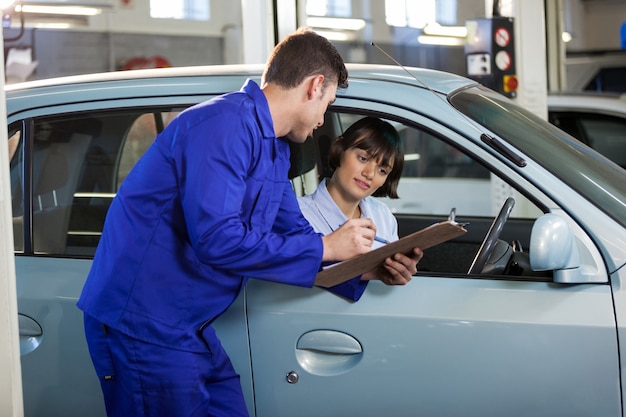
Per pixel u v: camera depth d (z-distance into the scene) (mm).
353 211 2914
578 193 2582
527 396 2508
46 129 2914
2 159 2246
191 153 2330
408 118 2680
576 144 2947
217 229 2293
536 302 2520
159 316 2436
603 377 2471
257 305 2635
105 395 2555
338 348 2584
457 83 2924
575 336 2473
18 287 2777
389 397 2576
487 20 6457
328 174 3098
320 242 2396
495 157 2617
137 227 2428
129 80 2887
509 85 6465
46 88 2941
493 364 2516
